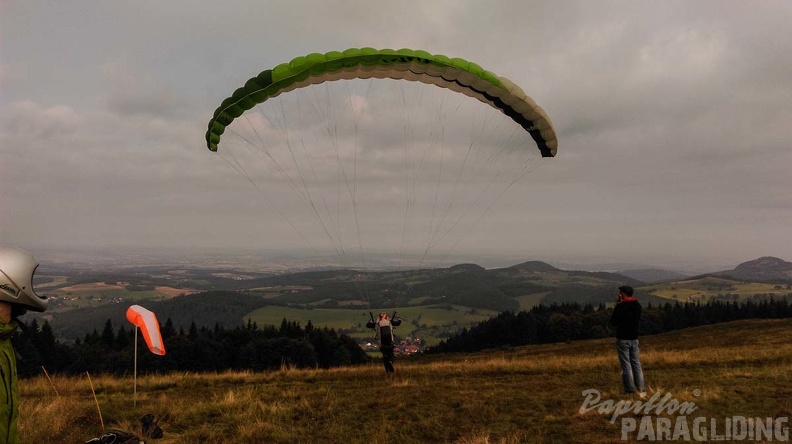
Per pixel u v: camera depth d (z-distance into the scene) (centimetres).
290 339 5853
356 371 1362
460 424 802
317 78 1327
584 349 6256
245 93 1248
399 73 1395
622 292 990
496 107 1468
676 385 1025
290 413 874
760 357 1426
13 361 365
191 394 1080
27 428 727
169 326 6041
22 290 353
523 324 8869
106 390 1139
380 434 745
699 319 9369
